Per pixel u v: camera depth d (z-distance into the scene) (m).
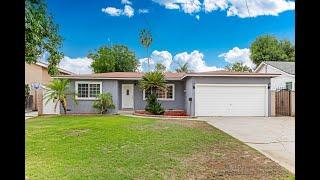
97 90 22.38
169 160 7.03
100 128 12.84
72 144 9.02
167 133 11.65
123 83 23.39
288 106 20.48
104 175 5.66
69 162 6.70
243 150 8.52
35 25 7.61
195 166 6.57
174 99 23.50
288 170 6.28
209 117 20.05
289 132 12.53
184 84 23.45
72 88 22.06
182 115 22.09
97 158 7.12
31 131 11.96
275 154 8.02
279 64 24.55
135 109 23.23
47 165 6.40
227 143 9.67
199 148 8.68
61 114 21.38
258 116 20.75
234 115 20.80
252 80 20.88
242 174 5.99
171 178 5.62
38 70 24.84
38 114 21.17
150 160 6.98
